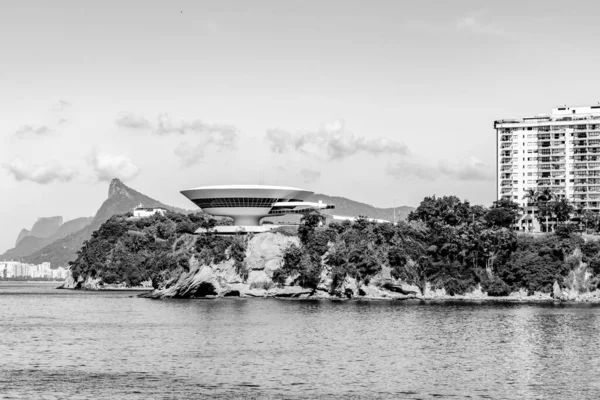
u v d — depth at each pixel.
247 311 185.12
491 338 124.75
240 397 74.81
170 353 105.06
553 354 105.75
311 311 184.75
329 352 106.12
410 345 114.62
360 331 135.00
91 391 77.75
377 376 86.38
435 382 82.88
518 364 96.06
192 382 82.44
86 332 135.00
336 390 78.31
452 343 117.50
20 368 92.62
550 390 78.88
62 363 96.44
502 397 75.31
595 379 85.38
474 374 88.19
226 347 111.44
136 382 82.50
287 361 97.38
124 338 124.06
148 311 188.25
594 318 165.12
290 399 74.00
